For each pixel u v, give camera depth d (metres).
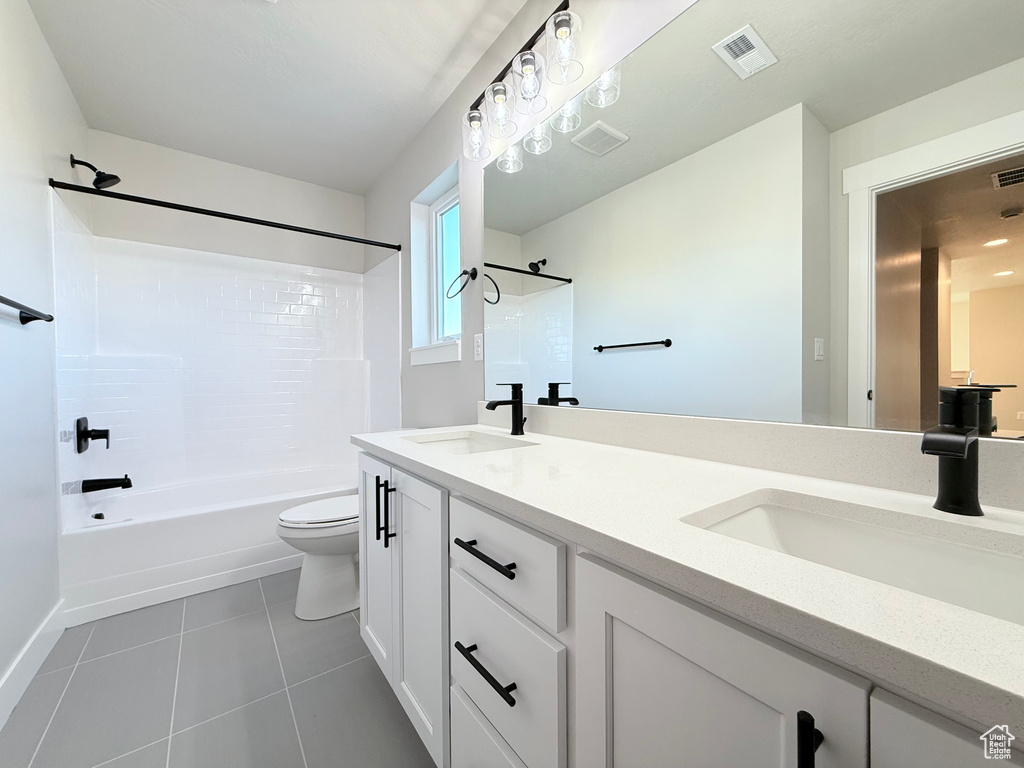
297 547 1.80
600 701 0.57
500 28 1.70
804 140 0.88
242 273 2.83
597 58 1.33
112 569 1.85
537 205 1.57
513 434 1.51
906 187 0.75
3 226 1.37
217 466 2.74
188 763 1.12
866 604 0.37
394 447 1.26
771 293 0.94
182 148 2.59
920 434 0.73
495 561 0.77
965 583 0.57
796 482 0.82
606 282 1.33
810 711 0.36
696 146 1.09
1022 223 0.63
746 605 0.40
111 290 2.41
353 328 3.27
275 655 1.58
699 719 0.45
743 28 0.98
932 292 0.71
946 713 0.30
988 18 0.67
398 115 2.26
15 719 1.26
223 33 1.71
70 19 1.63
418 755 1.17
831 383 0.85
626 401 1.27
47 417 1.66
